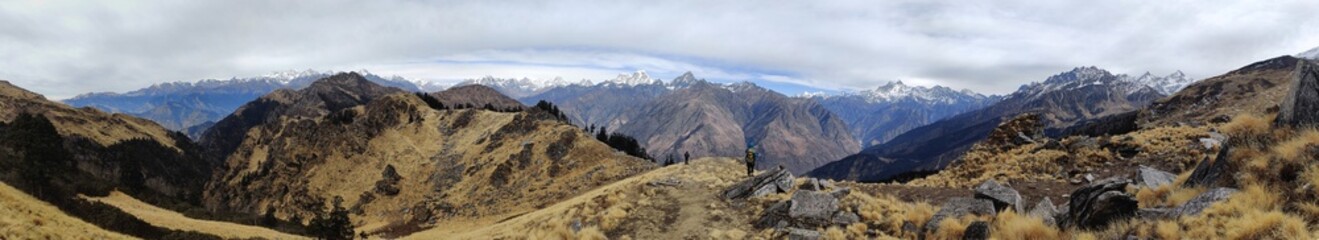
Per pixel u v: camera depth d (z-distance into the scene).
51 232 28.39
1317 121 15.91
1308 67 17.36
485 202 122.62
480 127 178.88
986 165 43.06
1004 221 19.28
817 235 22.70
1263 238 11.95
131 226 62.91
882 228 23.09
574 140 138.00
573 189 115.75
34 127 132.50
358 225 126.06
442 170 151.50
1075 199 18.34
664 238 25.77
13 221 26.55
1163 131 40.00
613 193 35.75
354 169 159.12
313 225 89.31
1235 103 137.75
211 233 67.94
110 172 193.12
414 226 117.38
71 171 118.12
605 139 187.62
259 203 162.75
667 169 63.31
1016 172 38.44
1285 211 12.92
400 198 139.25
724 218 27.98
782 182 31.56
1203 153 32.31
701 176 40.47
